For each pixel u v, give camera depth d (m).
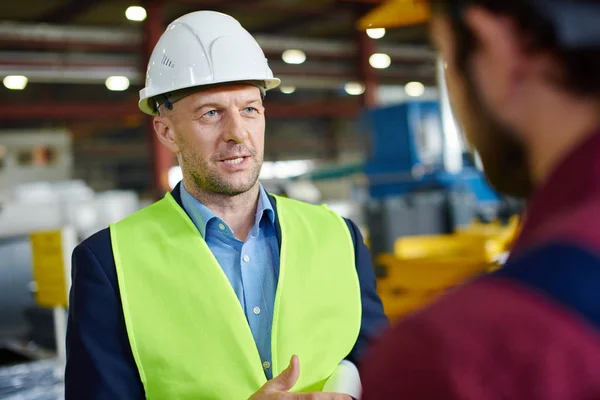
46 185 7.64
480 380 0.40
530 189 0.49
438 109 4.97
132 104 17.41
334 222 1.58
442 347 0.41
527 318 0.40
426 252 3.75
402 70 18.22
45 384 2.47
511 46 0.45
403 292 3.50
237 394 1.32
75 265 1.41
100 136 24.50
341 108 20.19
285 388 1.20
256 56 1.50
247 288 1.45
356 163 7.74
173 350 1.33
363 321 1.51
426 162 4.92
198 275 1.39
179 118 1.48
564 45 0.42
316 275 1.47
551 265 0.41
